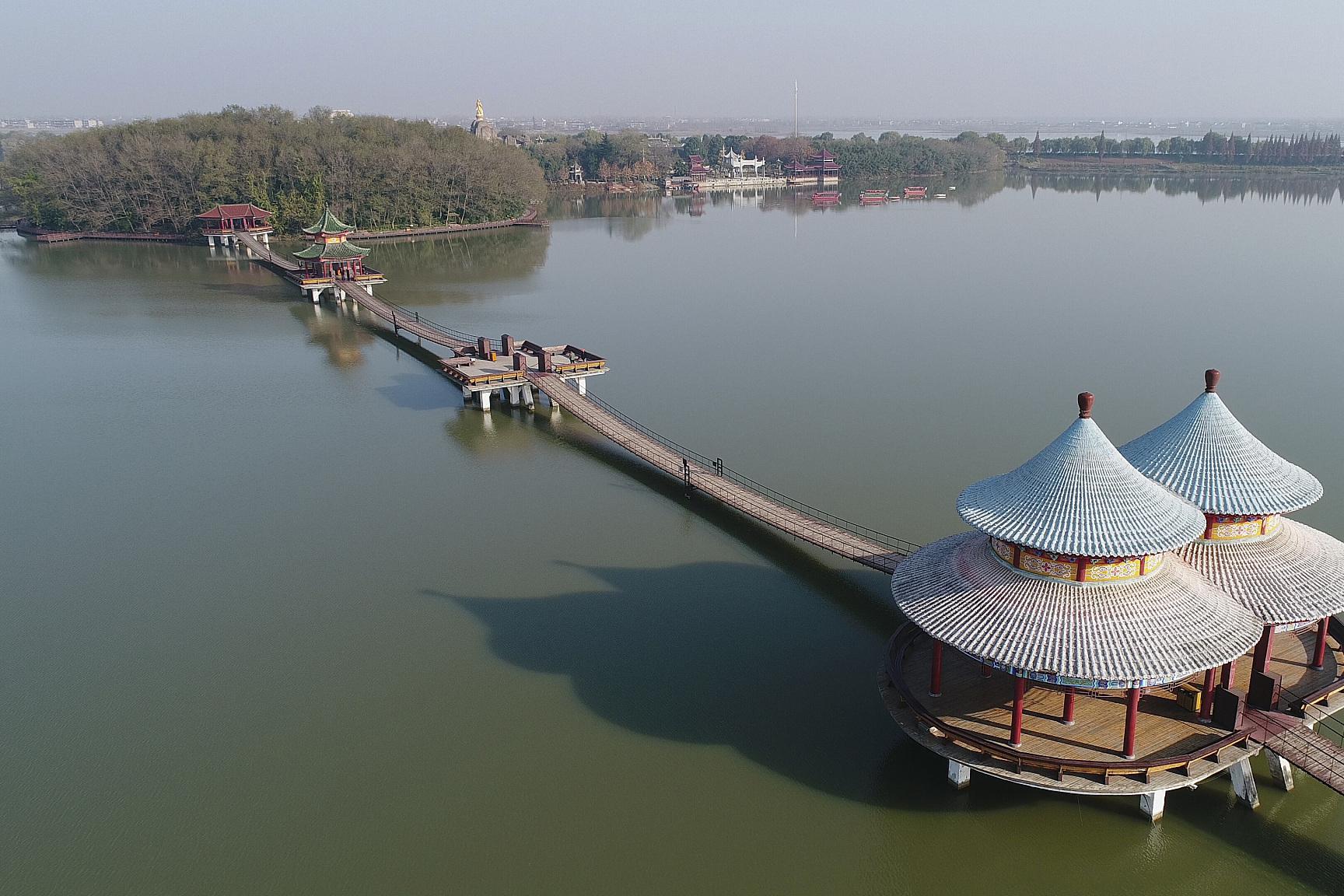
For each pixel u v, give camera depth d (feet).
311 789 118.52
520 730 128.47
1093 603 100.32
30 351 326.65
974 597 105.91
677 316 363.35
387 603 160.76
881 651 145.07
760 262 482.28
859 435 229.86
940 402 251.80
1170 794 112.68
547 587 164.76
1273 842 106.11
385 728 129.49
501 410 260.42
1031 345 303.07
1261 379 260.21
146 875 106.52
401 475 214.69
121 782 120.67
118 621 156.76
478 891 103.35
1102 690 105.91
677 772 119.96
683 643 147.54
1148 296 368.68
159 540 185.16
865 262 470.39
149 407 266.57
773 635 149.38
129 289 437.17
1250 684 108.78
